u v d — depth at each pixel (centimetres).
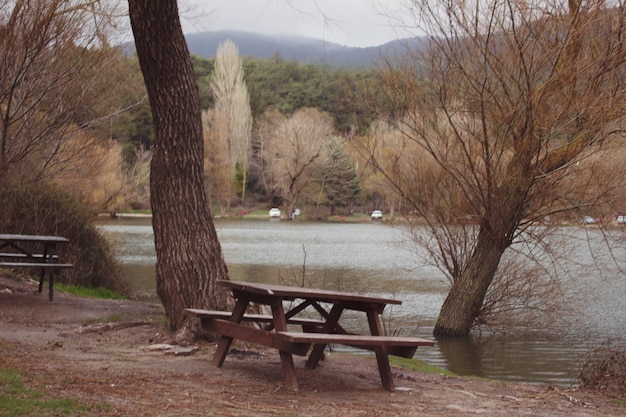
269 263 2930
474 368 1102
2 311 992
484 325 1518
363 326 1421
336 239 4725
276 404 560
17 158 1545
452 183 1528
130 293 1731
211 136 7781
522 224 1445
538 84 1337
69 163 1817
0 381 512
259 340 637
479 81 1380
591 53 1290
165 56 798
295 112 8619
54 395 500
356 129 1745
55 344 745
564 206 1398
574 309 1666
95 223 1741
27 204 1554
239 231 5694
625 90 1278
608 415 634
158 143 823
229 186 8025
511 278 1472
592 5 1279
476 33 1361
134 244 3553
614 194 1357
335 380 688
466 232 1500
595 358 1160
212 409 520
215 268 830
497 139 1380
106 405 493
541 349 1270
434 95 1452
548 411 634
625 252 2275
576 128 1327
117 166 3472
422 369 892
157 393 554
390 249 3753
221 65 8219
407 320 1583
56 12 1427
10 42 1393
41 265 1133
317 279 2319
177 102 810
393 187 1644
